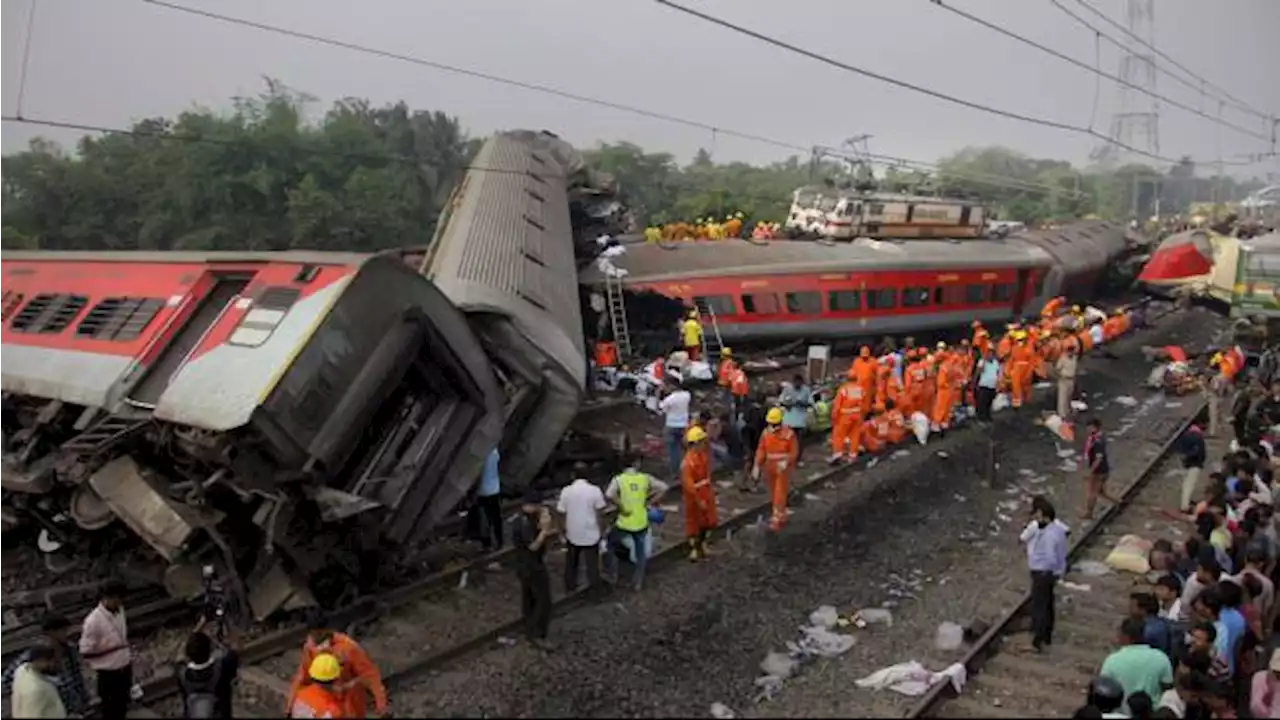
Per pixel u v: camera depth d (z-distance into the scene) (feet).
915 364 66.44
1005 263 104.63
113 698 29.71
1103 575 43.88
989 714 31.22
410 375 41.75
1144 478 58.39
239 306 39.37
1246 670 30.25
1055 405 77.61
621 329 84.43
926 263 95.20
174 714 31.22
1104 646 36.52
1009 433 68.85
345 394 36.83
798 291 87.61
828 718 30.60
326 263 38.96
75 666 31.40
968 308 100.83
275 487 34.78
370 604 37.70
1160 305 139.03
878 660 34.88
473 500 44.19
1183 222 197.47
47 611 38.73
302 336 35.86
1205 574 31.30
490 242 63.05
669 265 90.33
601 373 76.02
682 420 56.24
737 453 58.13
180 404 35.83
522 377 47.67
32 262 53.67
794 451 48.19
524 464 48.88
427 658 33.53
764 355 89.20
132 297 44.57
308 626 35.68
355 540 37.50
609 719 30.45
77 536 42.34
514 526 35.81
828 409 67.36
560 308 57.72
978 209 116.06
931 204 109.81
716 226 110.63
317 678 26.11
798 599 39.93
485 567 42.75
